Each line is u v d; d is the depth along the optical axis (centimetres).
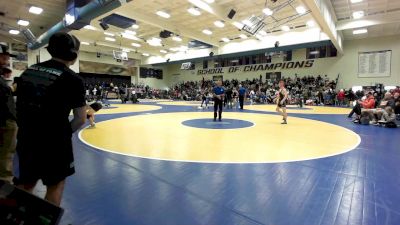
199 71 3294
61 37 177
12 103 277
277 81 2553
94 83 2986
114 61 3152
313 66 2411
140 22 1820
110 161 432
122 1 883
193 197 292
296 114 1295
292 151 513
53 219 114
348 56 2223
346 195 301
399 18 1478
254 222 238
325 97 2102
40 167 173
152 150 513
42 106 170
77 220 238
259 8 1489
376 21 1550
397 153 502
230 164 421
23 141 174
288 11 1527
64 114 178
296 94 2225
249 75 2838
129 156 465
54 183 177
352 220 243
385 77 2061
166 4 1460
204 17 1689
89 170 383
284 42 2048
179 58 2892
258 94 2400
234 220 241
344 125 909
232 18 1538
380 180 351
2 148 278
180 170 388
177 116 1145
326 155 484
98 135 673
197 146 552
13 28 1858
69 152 184
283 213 255
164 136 666
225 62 3023
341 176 366
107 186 321
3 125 270
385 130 800
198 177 358
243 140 620
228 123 927
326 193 306
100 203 274
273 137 663
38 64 181
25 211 118
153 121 966
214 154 485
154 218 244
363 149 535
